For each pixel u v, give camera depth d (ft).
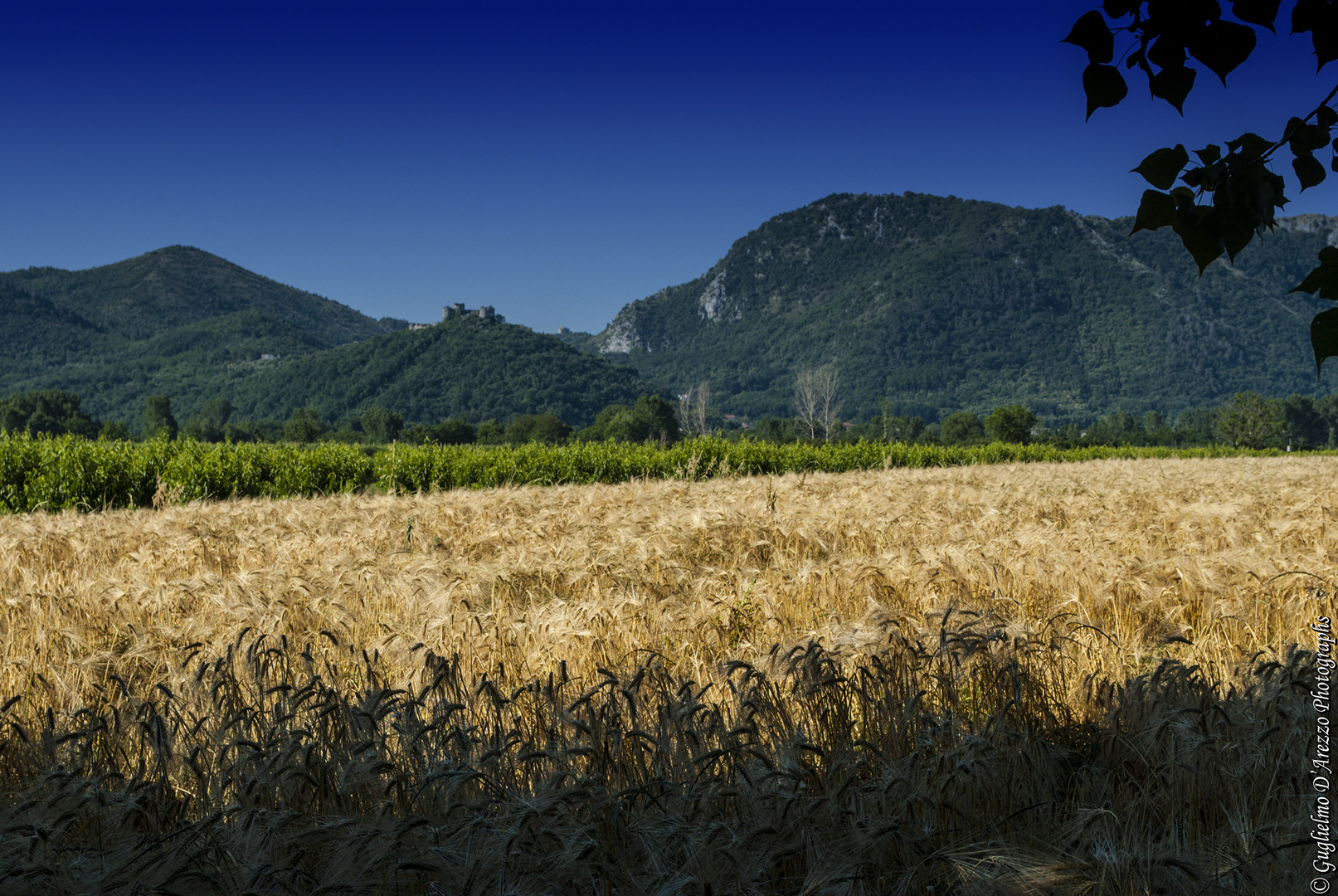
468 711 13.17
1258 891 9.23
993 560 23.11
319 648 18.40
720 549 30.30
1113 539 27.71
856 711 13.98
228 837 9.73
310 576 22.94
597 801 10.25
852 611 21.03
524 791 11.23
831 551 30.73
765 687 13.41
